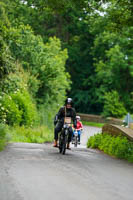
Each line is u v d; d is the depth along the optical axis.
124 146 38.34
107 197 16.69
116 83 158.38
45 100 89.62
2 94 52.25
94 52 170.88
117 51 151.25
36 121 78.06
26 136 63.62
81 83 183.00
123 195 17.44
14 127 64.88
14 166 24.05
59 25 170.50
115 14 47.31
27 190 17.08
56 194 16.56
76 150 43.31
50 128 86.75
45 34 166.00
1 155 29.67
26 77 79.62
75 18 160.75
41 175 21.22
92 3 46.72
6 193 16.39
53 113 92.25
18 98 69.56
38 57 87.69
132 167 29.12
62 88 97.50
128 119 73.38
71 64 181.25
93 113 181.00
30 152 33.78
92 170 25.02
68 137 35.91
